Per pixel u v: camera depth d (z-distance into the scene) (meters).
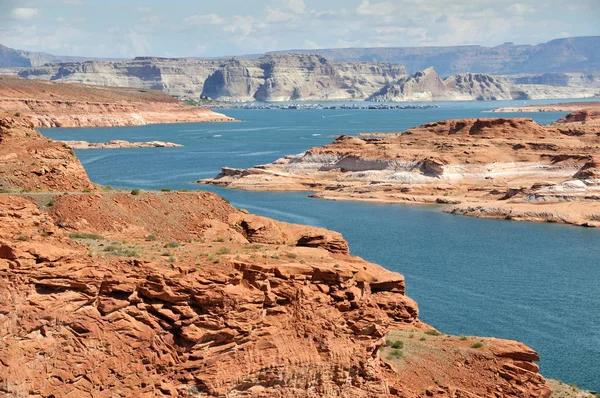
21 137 64.06
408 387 52.56
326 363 45.22
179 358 41.06
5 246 37.75
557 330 84.31
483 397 54.09
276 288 44.53
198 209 60.62
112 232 52.72
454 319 87.31
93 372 38.78
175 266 42.22
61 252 39.38
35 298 37.84
